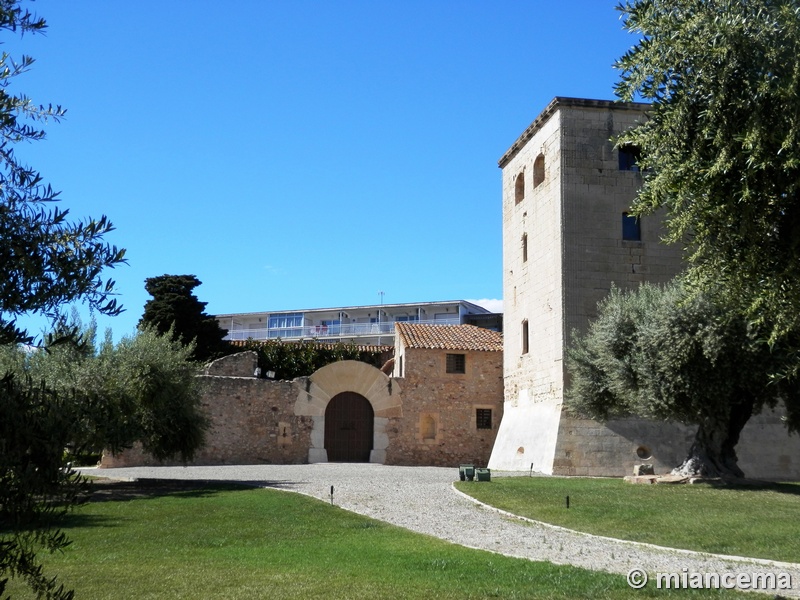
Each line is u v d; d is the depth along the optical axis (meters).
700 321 23.45
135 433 24.88
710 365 23.53
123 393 23.86
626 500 20.98
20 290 5.73
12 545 5.72
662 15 10.13
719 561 14.03
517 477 28.86
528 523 18.59
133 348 27.80
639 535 16.58
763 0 9.43
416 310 98.06
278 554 14.22
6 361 21.64
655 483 25.36
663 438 32.47
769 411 32.97
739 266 10.12
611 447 32.06
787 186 9.36
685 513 18.86
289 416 40.44
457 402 42.12
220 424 39.31
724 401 23.92
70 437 6.19
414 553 14.23
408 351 42.16
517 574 12.16
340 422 41.56
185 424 29.44
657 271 34.06
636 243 34.12
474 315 96.50
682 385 23.75
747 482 25.11
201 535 16.27
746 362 23.17
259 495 22.72
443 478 29.16
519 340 38.72
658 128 10.41
